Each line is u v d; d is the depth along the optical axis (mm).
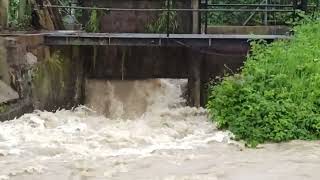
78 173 8055
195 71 15445
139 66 15852
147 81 16078
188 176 7828
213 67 15492
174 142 10547
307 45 13352
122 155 9289
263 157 8992
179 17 16266
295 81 11375
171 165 8508
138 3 16359
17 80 12219
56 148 9703
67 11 21141
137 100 15898
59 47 14750
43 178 7812
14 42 12289
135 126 12484
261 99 10820
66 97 15008
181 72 15711
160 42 14320
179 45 14352
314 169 8188
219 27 18750
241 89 11227
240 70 14836
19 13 16109
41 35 13891
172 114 14898
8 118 11508
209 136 10883
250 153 9312
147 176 7852
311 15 16703
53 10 17844
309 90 11062
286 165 8430
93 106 15727
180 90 16281
